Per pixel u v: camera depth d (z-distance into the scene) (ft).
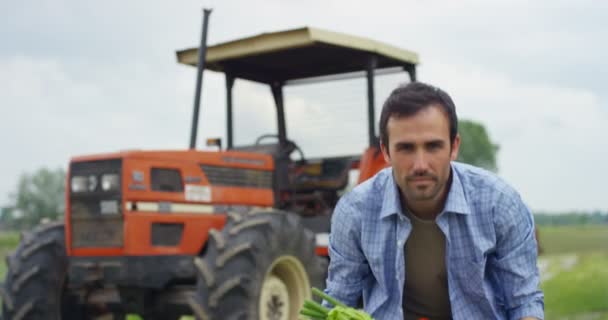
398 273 8.62
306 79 24.12
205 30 21.68
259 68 24.04
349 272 9.11
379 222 8.72
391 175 8.71
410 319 9.32
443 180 7.92
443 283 8.95
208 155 20.61
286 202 22.86
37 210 211.00
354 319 8.04
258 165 21.91
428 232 8.66
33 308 20.67
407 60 23.62
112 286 20.34
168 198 19.56
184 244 19.63
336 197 22.94
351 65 23.30
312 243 20.51
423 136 7.71
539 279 8.64
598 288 28.89
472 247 8.41
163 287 19.25
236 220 19.26
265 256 18.89
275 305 19.47
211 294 18.21
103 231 19.25
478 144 183.83
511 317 8.65
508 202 8.39
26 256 20.92
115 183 19.11
